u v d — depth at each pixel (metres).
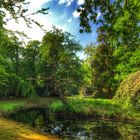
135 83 34.22
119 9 11.53
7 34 14.15
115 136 22.52
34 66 65.50
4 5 12.27
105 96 61.94
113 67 59.78
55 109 38.72
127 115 31.53
